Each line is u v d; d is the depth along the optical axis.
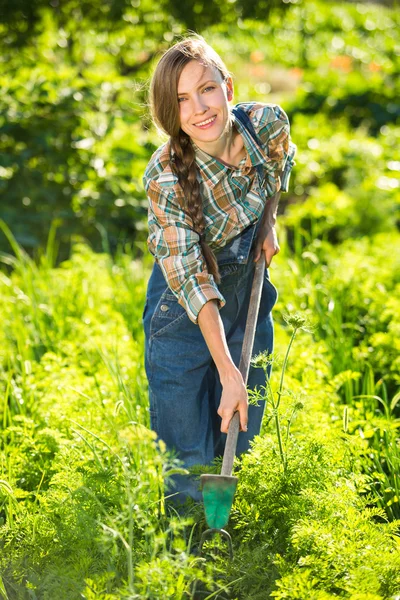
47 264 7.27
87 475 3.58
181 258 3.48
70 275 6.85
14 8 9.91
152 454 3.91
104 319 6.36
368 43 20.97
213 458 3.95
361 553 3.14
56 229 8.84
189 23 10.62
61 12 10.45
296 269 6.52
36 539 3.39
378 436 4.53
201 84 3.36
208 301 3.43
